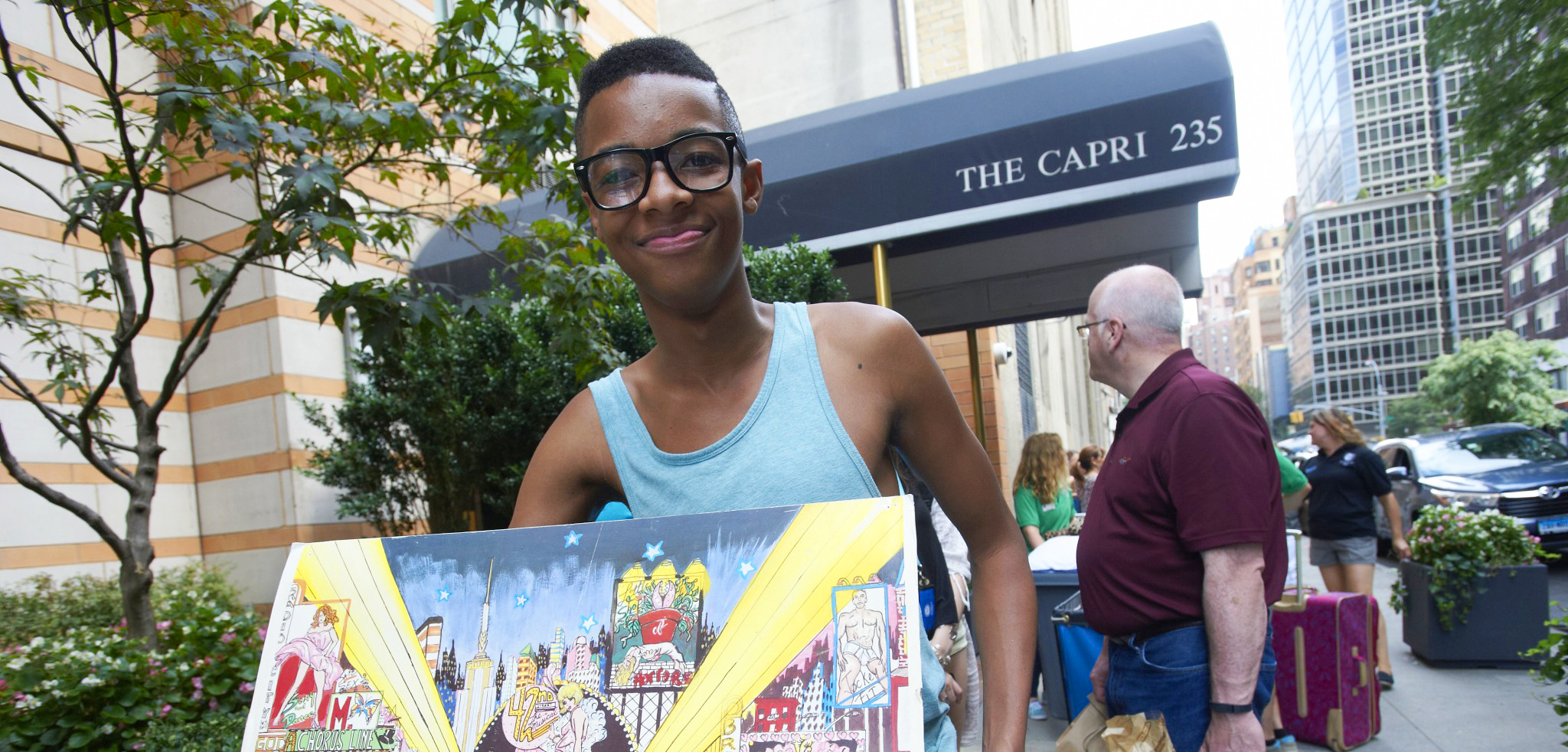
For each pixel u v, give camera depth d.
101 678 2.98
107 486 5.62
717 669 0.83
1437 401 50.00
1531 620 5.28
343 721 0.90
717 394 1.05
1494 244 108.50
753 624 0.83
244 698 3.24
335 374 6.16
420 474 5.39
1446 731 4.20
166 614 4.16
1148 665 2.12
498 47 3.14
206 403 6.10
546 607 0.90
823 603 0.82
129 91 2.44
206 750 2.90
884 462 1.07
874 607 0.80
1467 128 10.11
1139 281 2.37
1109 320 2.39
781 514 0.87
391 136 3.11
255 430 5.90
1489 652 5.35
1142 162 4.50
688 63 1.02
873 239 5.04
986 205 4.80
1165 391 2.16
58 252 5.24
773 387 1.02
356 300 2.81
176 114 2.46
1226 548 1.96
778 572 0.84
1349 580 5.57
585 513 1.18
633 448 1.07
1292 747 3.77
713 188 0.96
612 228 1.00
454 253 5.93
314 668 0.93
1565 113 9.26
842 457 0.98
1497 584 5.36
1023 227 5.16
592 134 1.01
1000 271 7.45
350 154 3.23
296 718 0.91
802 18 10.12
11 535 5.07
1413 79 117.50
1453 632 5.43
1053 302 7.59
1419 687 5.03
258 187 2.92
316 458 5.55
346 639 0.93
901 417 1.06
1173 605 2.08
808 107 10.07
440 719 0.88
